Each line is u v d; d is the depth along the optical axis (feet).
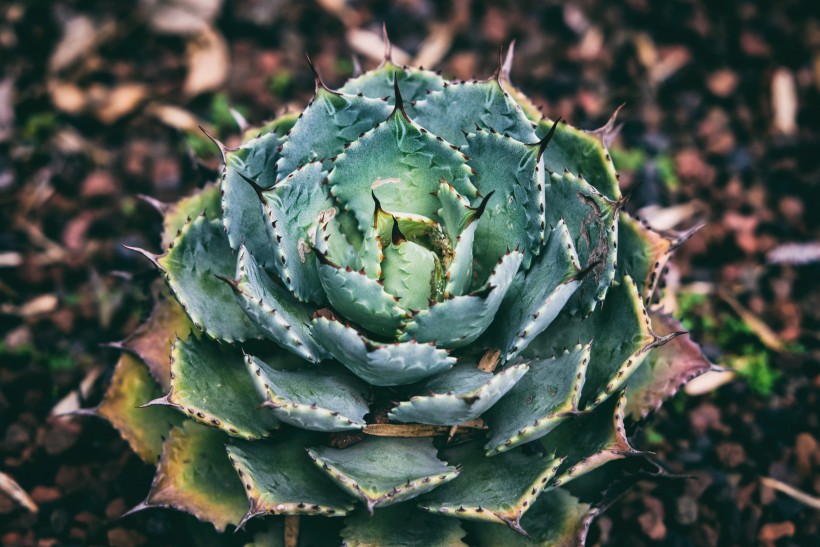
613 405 1.67
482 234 1.78
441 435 1.72
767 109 2.71
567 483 1.76
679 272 2.48
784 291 2.44
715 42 2.78
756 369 2.32
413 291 1.68
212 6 2.78
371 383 1.69
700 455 2.20
